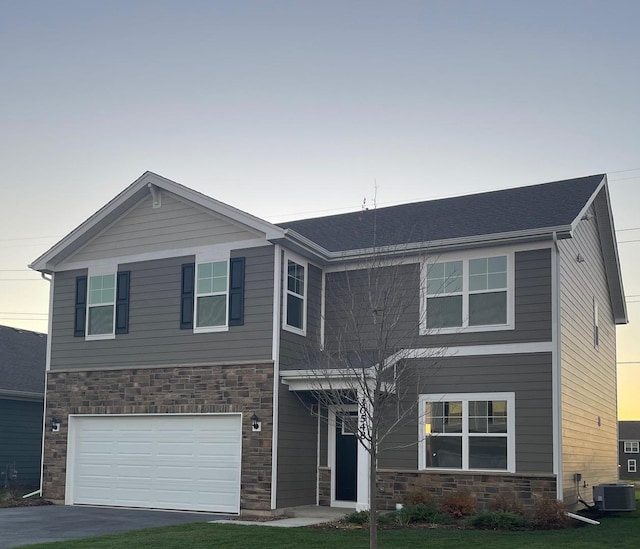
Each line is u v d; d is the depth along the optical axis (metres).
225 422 18.52
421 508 16.14
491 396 17.42
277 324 18.12
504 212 19.61
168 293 19.80
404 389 18.14
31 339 30.23
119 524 15.98
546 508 15.57
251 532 14.25
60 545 12.85
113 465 20.00
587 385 20.25
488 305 17.86
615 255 23.80
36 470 25.94
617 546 12.75
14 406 25.31
